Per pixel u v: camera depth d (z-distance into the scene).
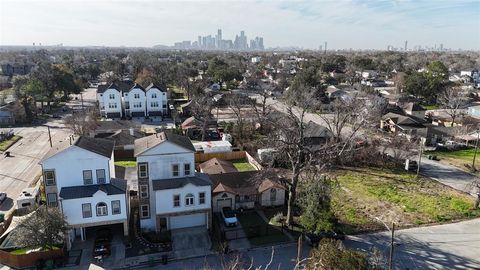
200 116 75.19
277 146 40.34
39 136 67.06
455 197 42.41
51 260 28.48
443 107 93.50
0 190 42.81
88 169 31.75
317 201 32.53
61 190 31.03
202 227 34.75
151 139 35.69
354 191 43.75
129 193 38.94
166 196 32.59
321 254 22.23
